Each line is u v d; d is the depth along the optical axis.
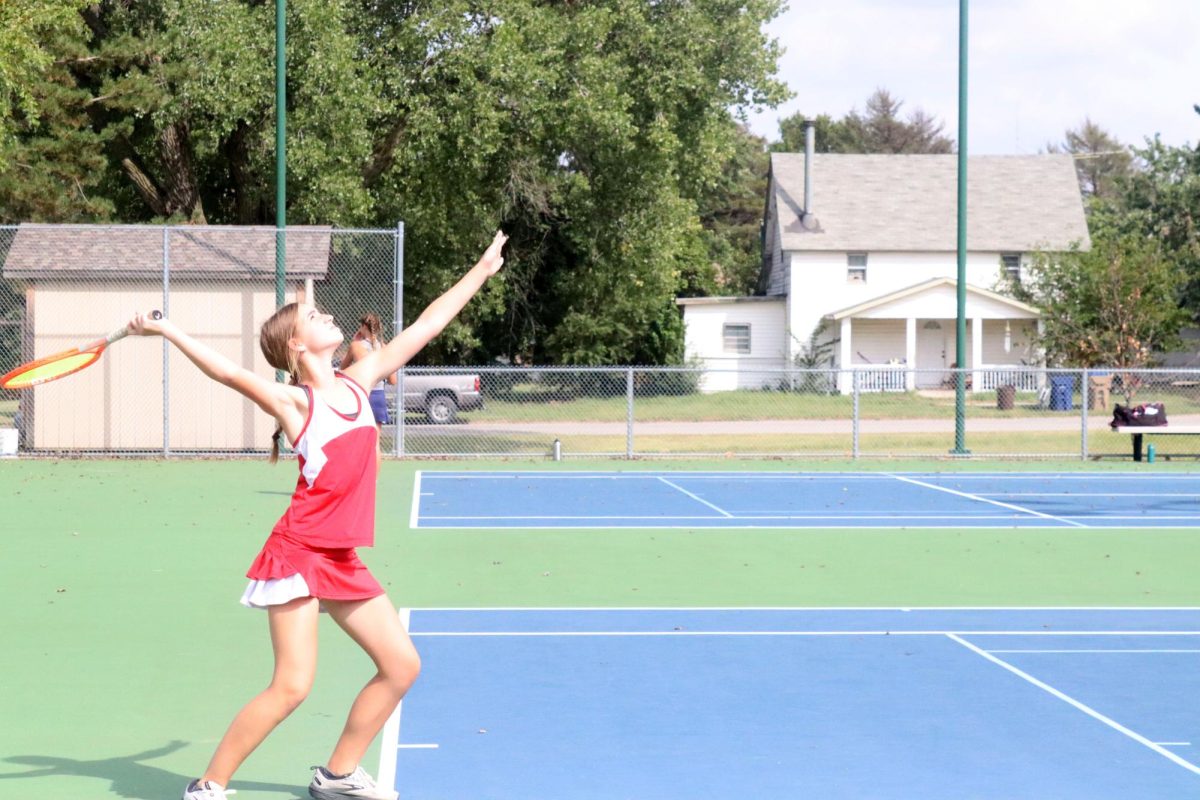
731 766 7.45
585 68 33.62
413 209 38.19
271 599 6.27
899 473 26.83
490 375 49.69
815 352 58.56
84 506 19.81
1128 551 16.59
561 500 21.61
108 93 33.28
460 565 14.93
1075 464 28.81
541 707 8.69
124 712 8.55
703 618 11.92
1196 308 64.00
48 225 27.14
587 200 42.69
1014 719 8.51
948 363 58.00
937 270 59.44
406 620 11.70
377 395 19.72
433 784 7.06
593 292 49.81
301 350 6.39
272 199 34.16
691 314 59.50
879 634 11.25
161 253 27.52
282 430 6.43
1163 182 73.25
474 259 45.34
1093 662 10.20
